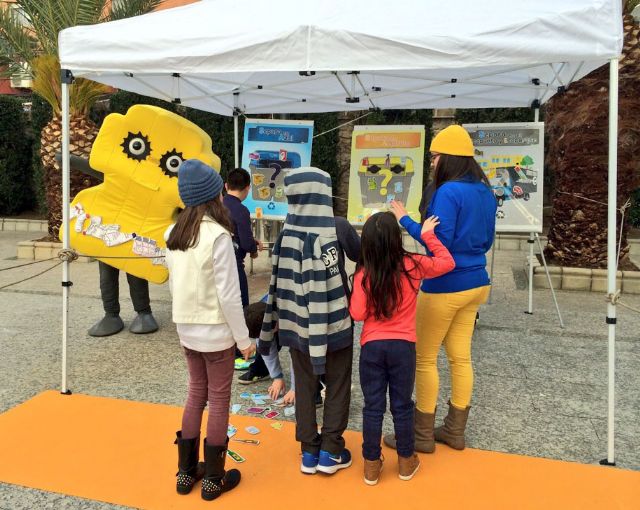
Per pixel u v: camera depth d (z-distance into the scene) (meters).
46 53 9.32
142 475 2.88
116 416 3.55
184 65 3.36
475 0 3.27
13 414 3.56
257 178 6.57
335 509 2.60
